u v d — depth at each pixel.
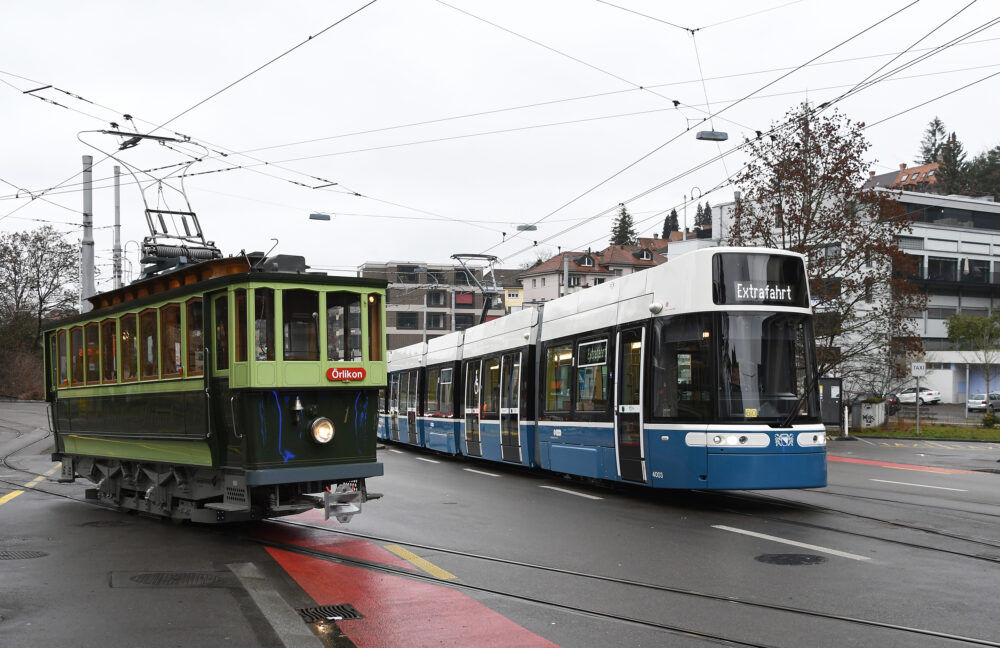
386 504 14.52
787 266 13.79
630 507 14.01
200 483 11.66
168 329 12.15
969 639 6.45
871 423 40.66
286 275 10.65
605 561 9.53
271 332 10.53
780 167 35.47
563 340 17.88
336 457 10.94
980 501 14.61
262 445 10.43
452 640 6.67
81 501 15.65
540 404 18.83
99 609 7.65
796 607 7.44
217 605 7.80
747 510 13.56
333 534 11.60
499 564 9.45
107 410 14.16
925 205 71.00
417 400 28.86
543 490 16.66
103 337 14.34
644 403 14.35
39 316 61.56
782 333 13.56
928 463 24.44
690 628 6.87
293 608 7.69
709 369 13.23
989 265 72.38
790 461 13.12
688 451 13.33
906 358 42.03
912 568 8.95
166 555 10.23
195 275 11.81
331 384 10.82
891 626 6.81
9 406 50.31
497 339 21.80
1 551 10.52
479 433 22.69
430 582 8.63
